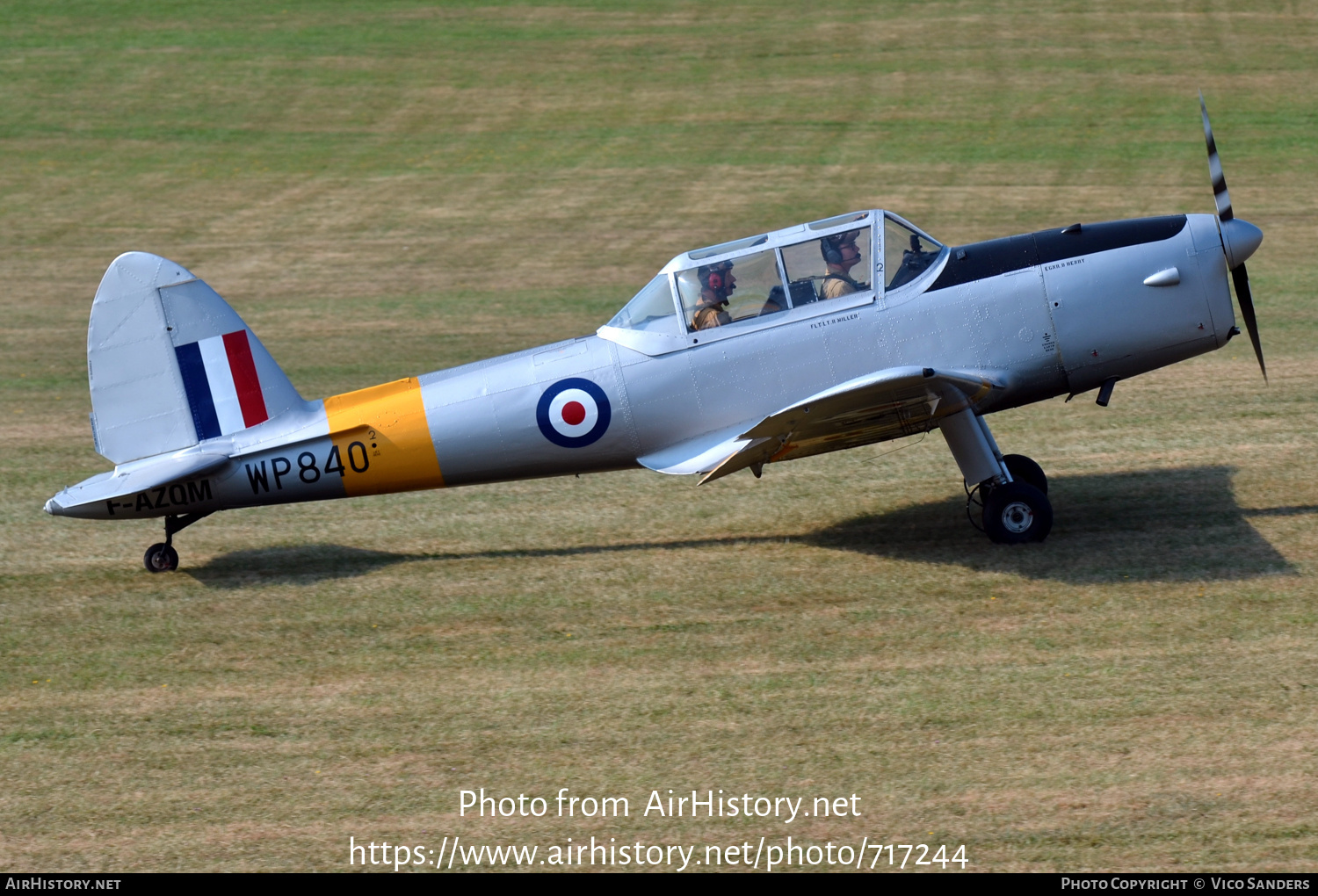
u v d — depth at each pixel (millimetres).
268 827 21016
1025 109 100312
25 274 73562
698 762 22328
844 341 31938
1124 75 106875
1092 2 127438
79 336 61062
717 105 106812
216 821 21250
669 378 32500
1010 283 31594
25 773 23047
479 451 33156
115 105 111375
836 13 129750
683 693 24891
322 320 62875
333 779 22422
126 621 29922
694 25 128625
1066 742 22125
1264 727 22141
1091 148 90562
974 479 31828
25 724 24906
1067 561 30234
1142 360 32031
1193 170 84125
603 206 84562
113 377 33156
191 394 33312
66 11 137375
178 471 32281
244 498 33406
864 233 32031
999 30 121062
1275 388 44531
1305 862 18719
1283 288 59062
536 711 24516
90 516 32781
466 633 28422
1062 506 34312
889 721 23266
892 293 31891
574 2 138375
